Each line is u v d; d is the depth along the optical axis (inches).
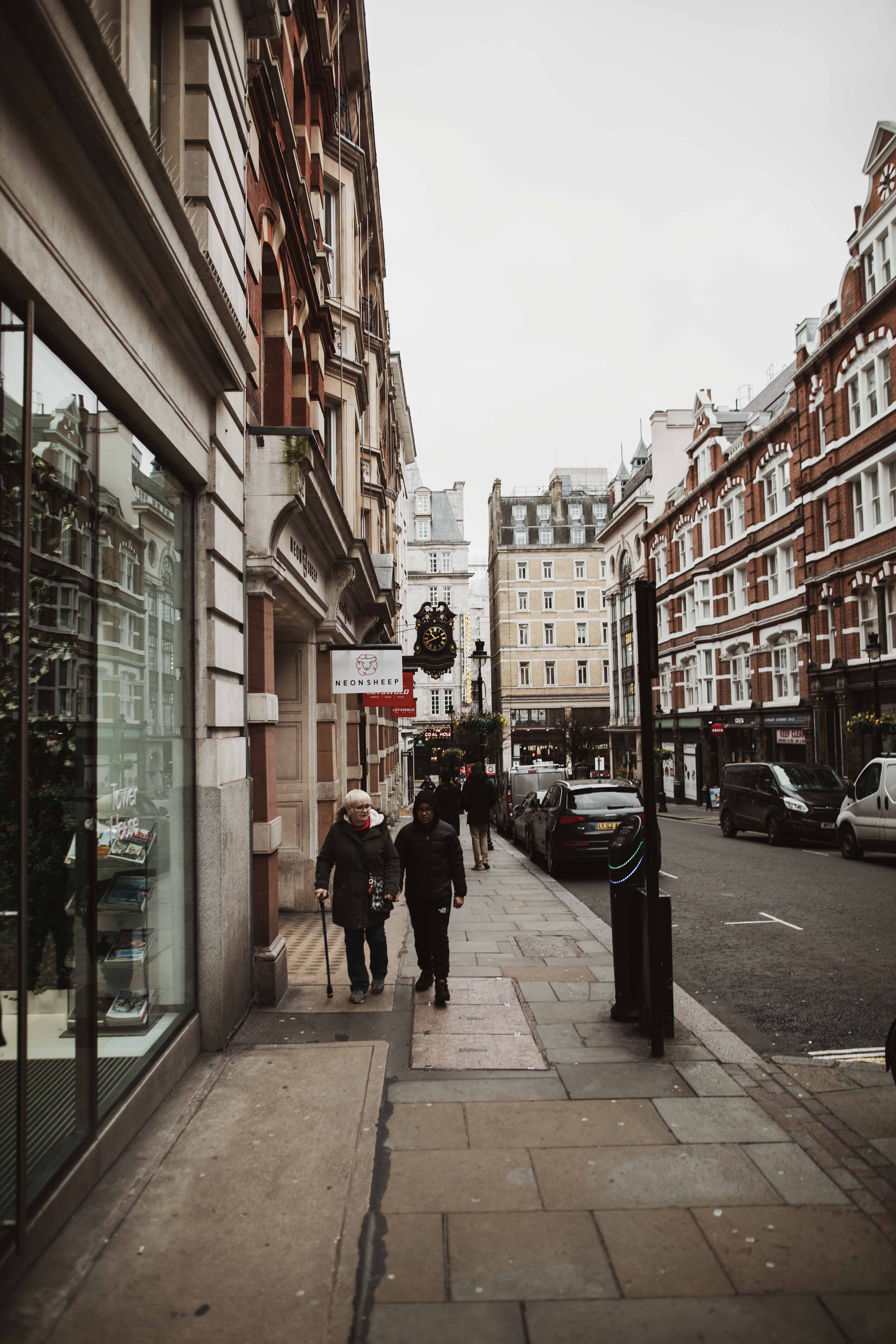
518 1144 159.3
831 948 328.2
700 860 633.0
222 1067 197.9
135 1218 134.2
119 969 161.0
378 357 811.4
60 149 124.5
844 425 1065.5
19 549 119.0
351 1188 143.3
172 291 175.5
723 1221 132.1
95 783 150.9
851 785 725.9
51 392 132.8
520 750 2910.9
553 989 266.4
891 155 951.0
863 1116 170.4
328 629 443.8
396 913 422.9
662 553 1891.0
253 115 285.6
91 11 119.1
